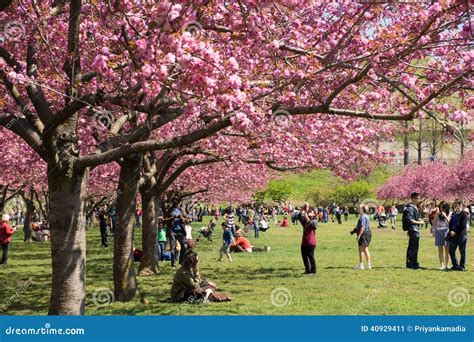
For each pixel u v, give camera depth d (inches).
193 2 290.8
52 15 430.9
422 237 1440.7
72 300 387.5
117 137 403.2
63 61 473.1
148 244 744.3
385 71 333.7
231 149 722.8
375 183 3393.2
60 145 386.6
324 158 772.6
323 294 550.3
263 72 414.3
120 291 540.7
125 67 390.3
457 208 727.1
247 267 807.7
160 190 730.8
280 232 1818.4
